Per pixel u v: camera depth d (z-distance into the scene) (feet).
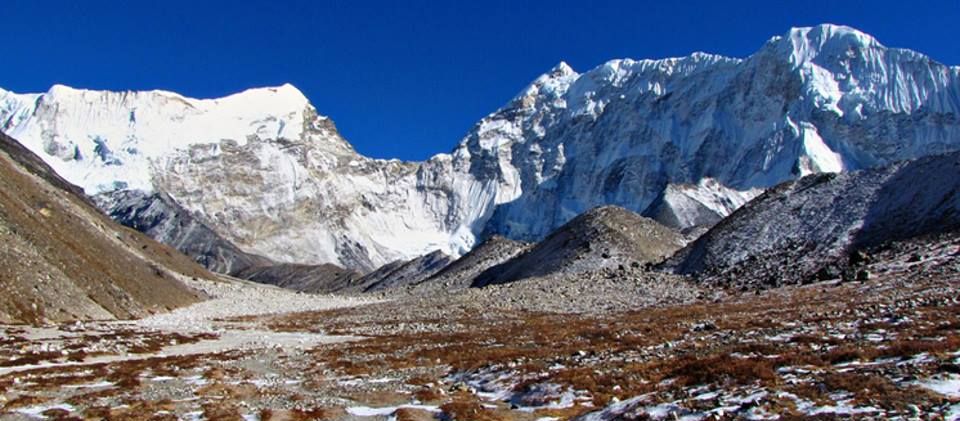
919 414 63.62
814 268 284.41
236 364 158.71
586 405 92.27
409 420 89.97
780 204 377.30
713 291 288.51
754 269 309.22
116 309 302.86
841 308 173.27
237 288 635.25
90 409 100.83
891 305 161.68
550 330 205.57
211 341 226.58
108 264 355.97
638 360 119.75
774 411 70.59
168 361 162.71
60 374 138.51
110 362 160.66
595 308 283.38
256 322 323.37
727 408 74.43
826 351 101.76
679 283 324.60
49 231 315.99
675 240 501.56
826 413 67.46
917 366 81.25
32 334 201.26
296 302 535.60
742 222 373.40
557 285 362.74
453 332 230.48
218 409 99.40
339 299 579.07
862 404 68.90
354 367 148.46
